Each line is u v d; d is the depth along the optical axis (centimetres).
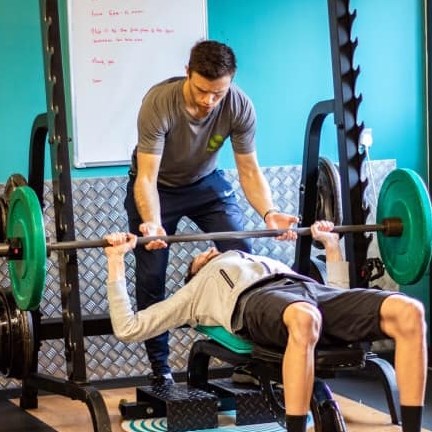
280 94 545
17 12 504
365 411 448
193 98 398
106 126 515
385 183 419
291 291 360
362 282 430
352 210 431
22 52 505
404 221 408
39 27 507
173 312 386
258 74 541
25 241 367
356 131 432
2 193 504
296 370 329
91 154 514
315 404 346
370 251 564
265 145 544
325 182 478
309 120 462
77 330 396
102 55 511
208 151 432
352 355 342
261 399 423
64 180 398
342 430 343
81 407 477
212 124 421
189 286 388
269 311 343
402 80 562
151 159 411
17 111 506
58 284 512
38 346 454
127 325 378
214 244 507
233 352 378
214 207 457
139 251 444
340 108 432
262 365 370
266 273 375
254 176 433
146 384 525
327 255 407
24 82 506
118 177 520
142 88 518
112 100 514
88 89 511
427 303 569
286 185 546
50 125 404
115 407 467
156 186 423
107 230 520
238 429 415
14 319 411
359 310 347
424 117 567
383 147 562
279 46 543
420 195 395
